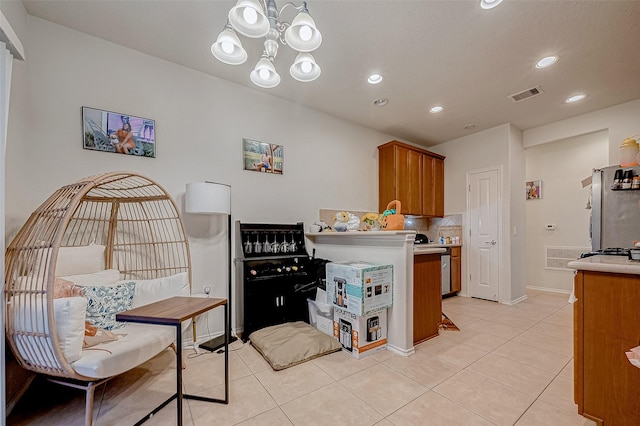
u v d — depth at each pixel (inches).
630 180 95.7
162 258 98.3
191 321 93.7
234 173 115.2
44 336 50.6
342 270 94.2
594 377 53.3
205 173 107.9
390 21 80.7
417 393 69.3
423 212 176.7
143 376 78.0
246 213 118.1
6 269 57.1
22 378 68.0
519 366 83.0
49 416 61.1
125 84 92.9
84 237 84.1
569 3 73.7
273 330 103.5
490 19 79.8
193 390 71.0
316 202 140.8
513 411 62.5
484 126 164.1
